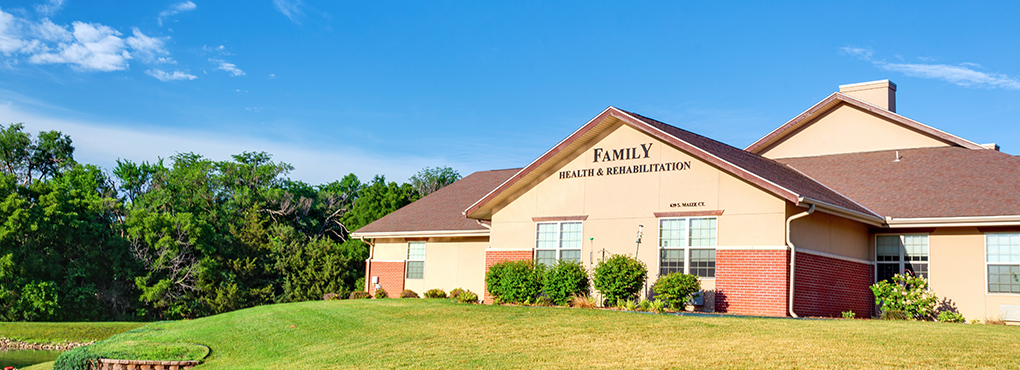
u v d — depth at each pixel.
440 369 14.95
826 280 23.02
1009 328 17.64
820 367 13.25
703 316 20.20
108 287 52.19
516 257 27.22
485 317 20.92
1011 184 24.12
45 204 48.59
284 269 56.84
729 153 25.66
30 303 45.19
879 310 25.08
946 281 23.77
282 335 20.95
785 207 21.72
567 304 24.34
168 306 52.47
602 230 25.41
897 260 25.03
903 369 12.87
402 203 62.19
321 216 75.31
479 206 28.28
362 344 18.30
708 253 23.12
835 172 29.45
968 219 22.72
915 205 24.56
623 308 22.77
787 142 33.66
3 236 45.03
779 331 17.06
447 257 33.06
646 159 24.80
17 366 25.89
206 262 53.31
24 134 63.47
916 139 30.53
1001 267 22.78
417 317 21.53
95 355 20.09
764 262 21.83
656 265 24.02
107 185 68.88
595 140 26.16
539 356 15.59
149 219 52.66
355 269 59.41
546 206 26.89
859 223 25.31
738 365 13.73
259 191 70.62
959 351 14.19
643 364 14.27
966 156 28.02
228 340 21.41
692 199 23.61
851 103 32.03
